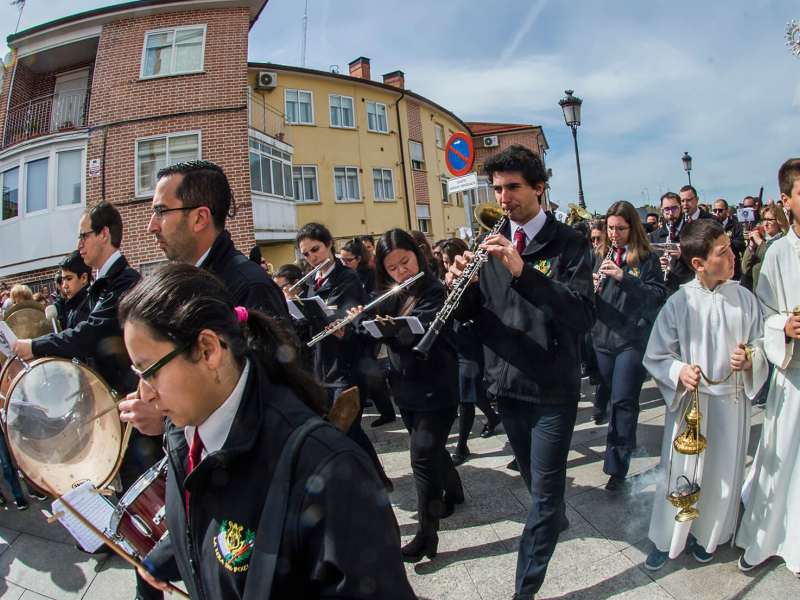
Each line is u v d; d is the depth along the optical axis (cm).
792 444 221
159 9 1217
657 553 242
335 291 405
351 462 89
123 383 256
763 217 528
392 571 85
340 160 1916
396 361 262
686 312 244
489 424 433
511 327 226
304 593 88
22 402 153
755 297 242
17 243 1235
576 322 207
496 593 234
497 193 231
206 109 1196
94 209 263
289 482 88
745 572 232
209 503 95
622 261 358
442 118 2534
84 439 159
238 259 194
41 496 372
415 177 2241
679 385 235
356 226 1941
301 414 97
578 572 244
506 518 297
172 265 102
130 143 1185
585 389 552
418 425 255
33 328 298
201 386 94
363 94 2023
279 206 1486
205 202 193
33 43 1277
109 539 128
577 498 313
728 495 230
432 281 282
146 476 143
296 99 1816
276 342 110
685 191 584
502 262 219
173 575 131
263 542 86
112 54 1216
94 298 267
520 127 3038
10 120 1327
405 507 328
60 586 274
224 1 1223
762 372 226
